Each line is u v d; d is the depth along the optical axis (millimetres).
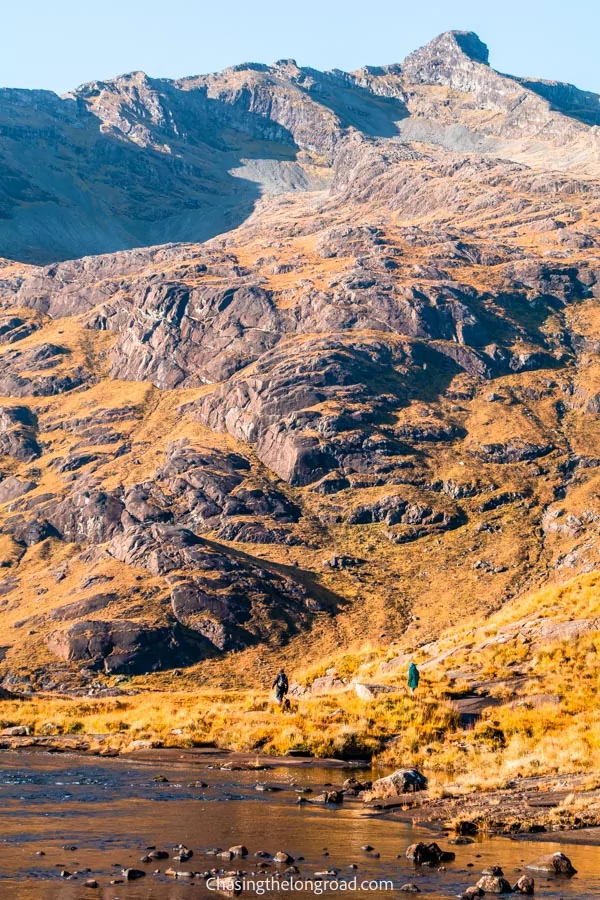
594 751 64375
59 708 120000
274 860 40969
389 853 42875
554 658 84938
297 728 83312
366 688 90062
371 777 68062
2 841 44375
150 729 94250
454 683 86375
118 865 40000
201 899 34969
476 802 55500
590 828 48750
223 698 118688
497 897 35719
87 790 61062
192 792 60562
